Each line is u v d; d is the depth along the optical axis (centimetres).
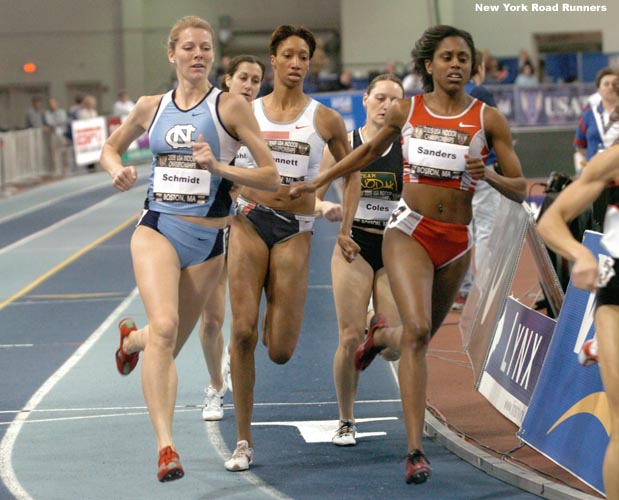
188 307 820
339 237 884
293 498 764
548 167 3747
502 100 3766
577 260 581
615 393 612
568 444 813
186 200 792
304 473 827
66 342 1370
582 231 1173
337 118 892
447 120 812
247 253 857
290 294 865
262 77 1043
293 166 879
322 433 949
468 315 1300
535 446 861
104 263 2100
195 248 798
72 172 4541
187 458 873
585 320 848
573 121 3819
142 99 825
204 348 980
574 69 4362
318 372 1193
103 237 2525
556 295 1000
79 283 1862
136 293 1734
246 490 784
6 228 2788
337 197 3269
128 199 3456
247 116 795
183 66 792
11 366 1240
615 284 624
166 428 744
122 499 766
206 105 794
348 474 823
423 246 823
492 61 4194
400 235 826
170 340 760
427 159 812
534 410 884
